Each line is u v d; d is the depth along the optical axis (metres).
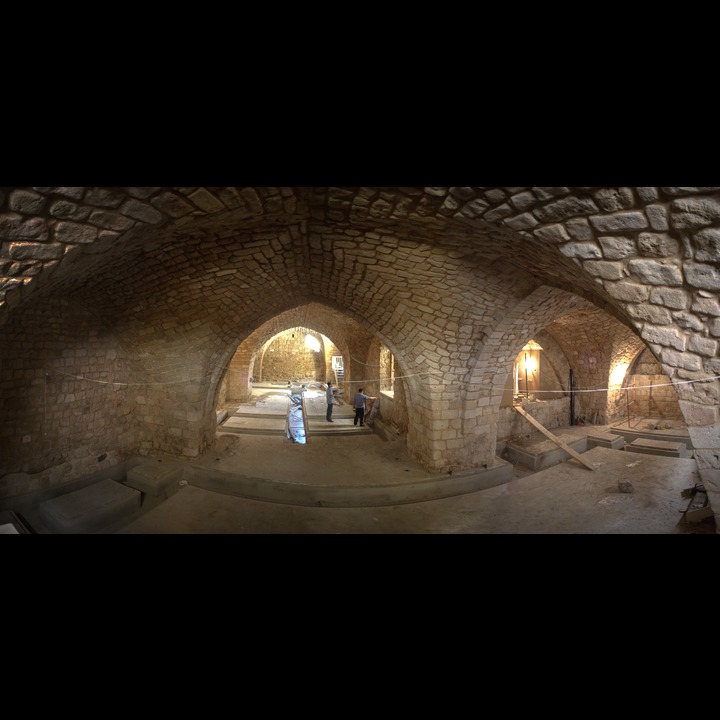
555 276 4.00
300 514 5.64
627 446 8.92
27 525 4.84
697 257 2.18
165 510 5.65
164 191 2.61
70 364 5.88
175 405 6.98
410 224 3.55
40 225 2.39
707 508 4.91
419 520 5.46
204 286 5.38
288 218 3.76
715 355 2.35
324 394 15.08
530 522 5.32
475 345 6.01
